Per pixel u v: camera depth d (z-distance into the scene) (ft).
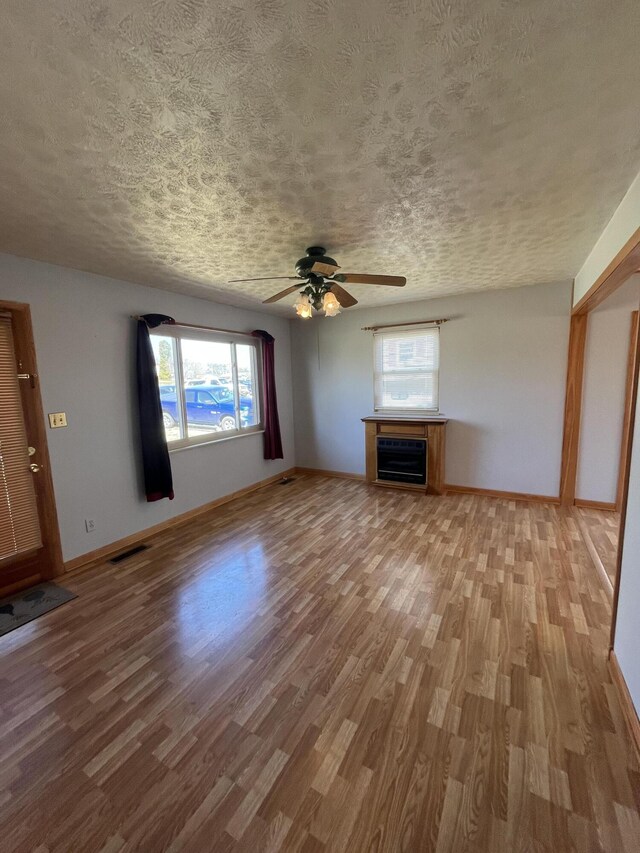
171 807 4.22
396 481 15.90
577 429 12.94
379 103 4.07
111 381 10.75
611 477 12.71
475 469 14.89
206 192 5.95
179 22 3.05
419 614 7.50
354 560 9.81
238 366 15.65
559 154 5.13
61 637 7.16
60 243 7.91
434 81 3.78
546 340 13.17
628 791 4.21
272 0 2.90
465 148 4.95
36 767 4.71
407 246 8.75
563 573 8.89
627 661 5.32
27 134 4.37
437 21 3.14
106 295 10.57
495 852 3.72
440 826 3.96
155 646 6.84
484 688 5.68
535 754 4.66
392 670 6.09
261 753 4.81
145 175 5.39
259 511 13.75
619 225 6.77
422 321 15.20
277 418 17.13
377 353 16.49
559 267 10.85
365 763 4.63
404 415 16.20
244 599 8.22
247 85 3.75
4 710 5.56
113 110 4.03
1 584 8.57
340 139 4.69
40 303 9.11
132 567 9.85
